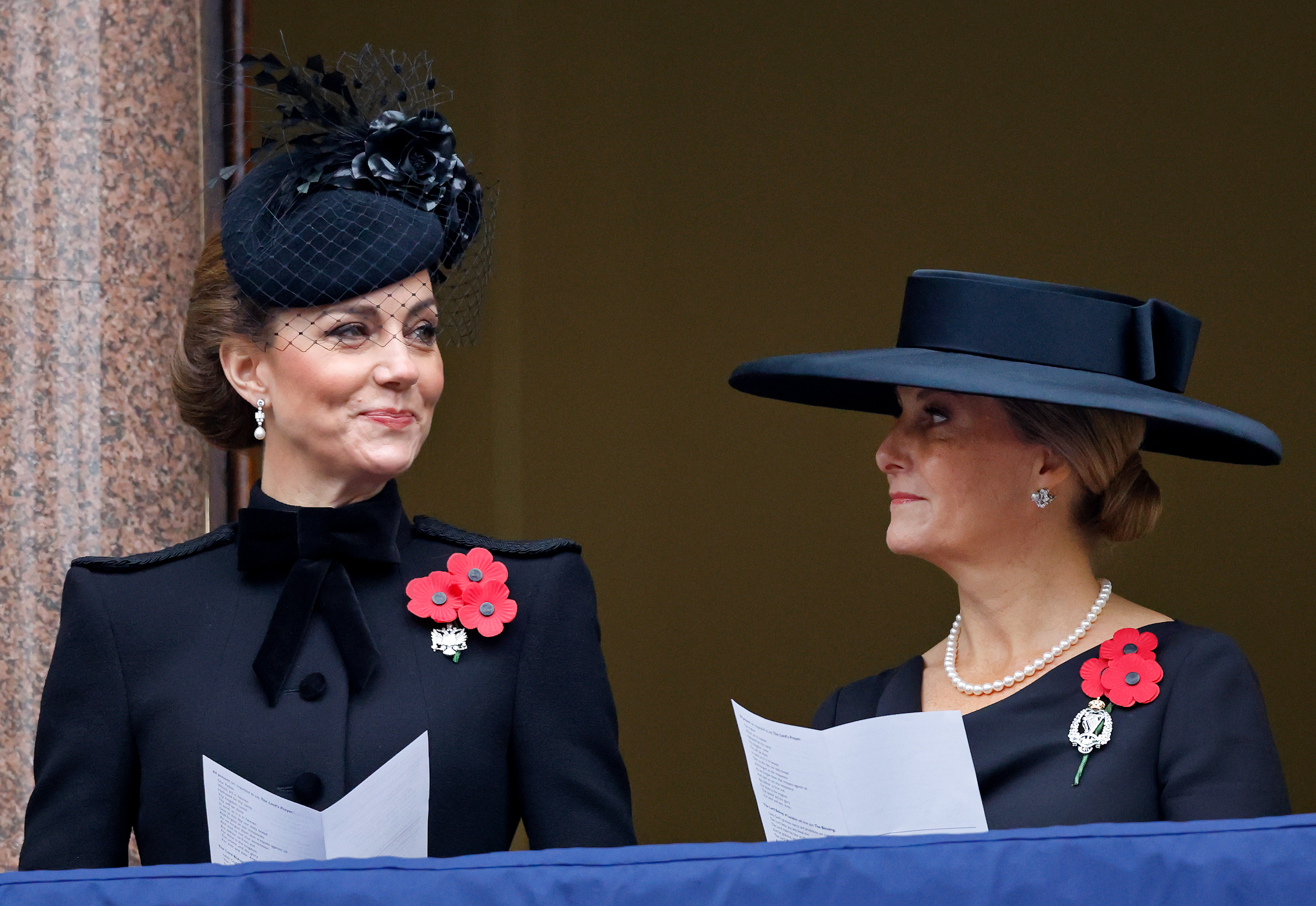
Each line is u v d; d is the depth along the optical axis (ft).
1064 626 30.17
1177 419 27.58
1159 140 98.07
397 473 28.12
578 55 98.94
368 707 26.91
